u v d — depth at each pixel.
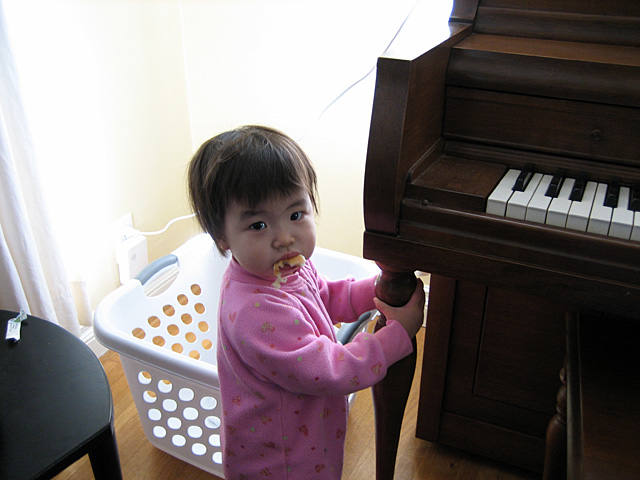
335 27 1.54
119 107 1.60
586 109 0.79
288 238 0.82
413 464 1.34
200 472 1.33
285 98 1.70
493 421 1.28
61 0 1.37
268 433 0.87
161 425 1.30
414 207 0.77
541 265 0.74
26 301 1.29
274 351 0.80
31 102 1.35
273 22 1.61
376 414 1.02
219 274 1.53
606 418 0.72
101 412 0.90
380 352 0.85
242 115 1.79
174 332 1.58
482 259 0.76
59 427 0.87
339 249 1.81
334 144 1.66
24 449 0.83
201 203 0.85
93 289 1.66
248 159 0.79
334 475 0.96
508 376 1.21
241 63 1.71
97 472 0.93
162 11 1.66
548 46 0.88
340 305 1.02
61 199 1.47
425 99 0.78
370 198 0.77
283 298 0.85
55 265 1.37
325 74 1.61
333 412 0.93
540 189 0.78
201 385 1.11
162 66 1.72
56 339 1.03
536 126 0.83
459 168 0.84
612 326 0.89
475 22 0.97
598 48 0.87
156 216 1.84
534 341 1.15
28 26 1.31
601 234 0.71
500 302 1.14
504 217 0.74
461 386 1.27
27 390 0.93
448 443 1.36
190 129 1.89
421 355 1.69
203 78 1.79
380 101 0.72
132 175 1.71
